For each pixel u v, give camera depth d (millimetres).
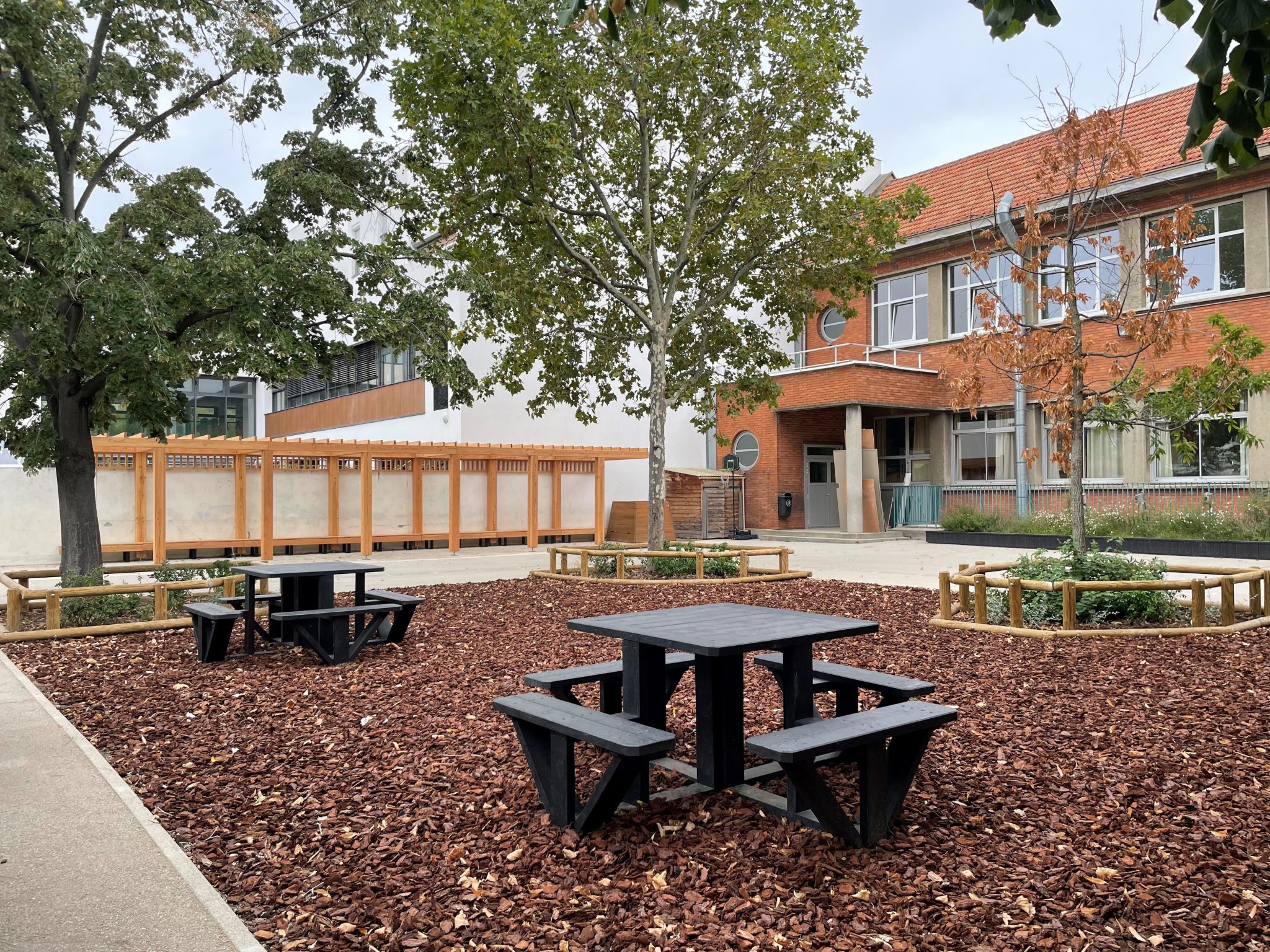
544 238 13977
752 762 4590
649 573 14180
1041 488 22094
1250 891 3150
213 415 38000
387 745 5152
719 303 15516
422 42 11930
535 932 2963
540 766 3969
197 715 5961
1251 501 17062
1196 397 10062
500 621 9703
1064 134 9648
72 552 10984
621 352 16000
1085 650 7449
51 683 7039
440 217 13789
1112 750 4762
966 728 5246
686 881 3305
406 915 3080
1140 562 9391
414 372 25078
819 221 14492
